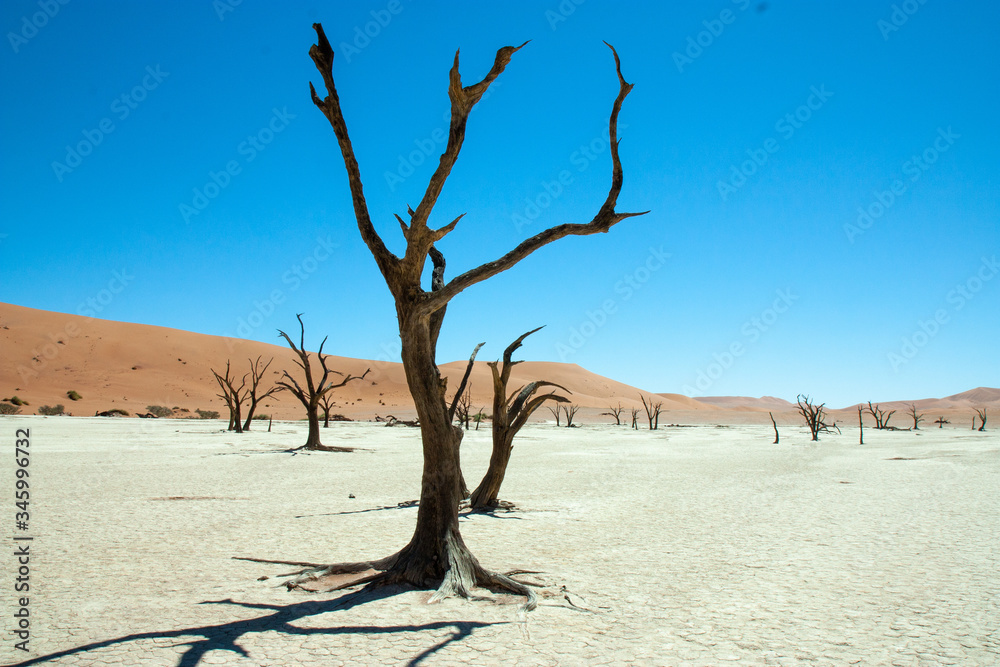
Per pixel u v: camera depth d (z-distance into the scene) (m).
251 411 47.22
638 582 7.30
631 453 31.45
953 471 21.45
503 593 6.73
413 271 6.71
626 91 6.78
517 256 6.72
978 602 6.54
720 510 12.92
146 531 10.08
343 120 6.83
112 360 108.69
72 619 5.80
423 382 6.86
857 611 6.25
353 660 4.89
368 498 14.38
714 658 5.02
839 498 14.73
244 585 6.97
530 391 13.27
